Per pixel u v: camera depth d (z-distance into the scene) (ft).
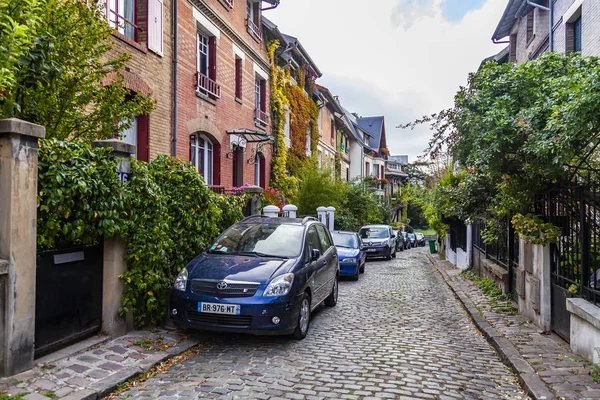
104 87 21.93
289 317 20.45
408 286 42.22
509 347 20.10
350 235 51.57
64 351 16.90
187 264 22.72
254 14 59.72
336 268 31.71
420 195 111.96
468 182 37.01
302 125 78.07
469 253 50.75
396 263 68.03
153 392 15.02
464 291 36.76
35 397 13.32
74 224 16.63
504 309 28.58
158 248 20.51
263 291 20.16
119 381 15.33
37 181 15.10
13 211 14.20
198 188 24.13
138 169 20.27
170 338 20.47
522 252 26.86
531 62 23.59
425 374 17.29
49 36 16.34
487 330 23.34
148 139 35.53
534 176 22.99
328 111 104.53
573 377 16.24
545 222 23.70
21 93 17.39
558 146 17.66
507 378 17.24
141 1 35.06
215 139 48.01
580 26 39.68
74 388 14.35
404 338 22.84
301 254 23.70
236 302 19.76
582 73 17.60
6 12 13.06
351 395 14.98
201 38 46.47
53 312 16.56
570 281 20.39
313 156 73.51
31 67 16.01
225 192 48.16
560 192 21.88
